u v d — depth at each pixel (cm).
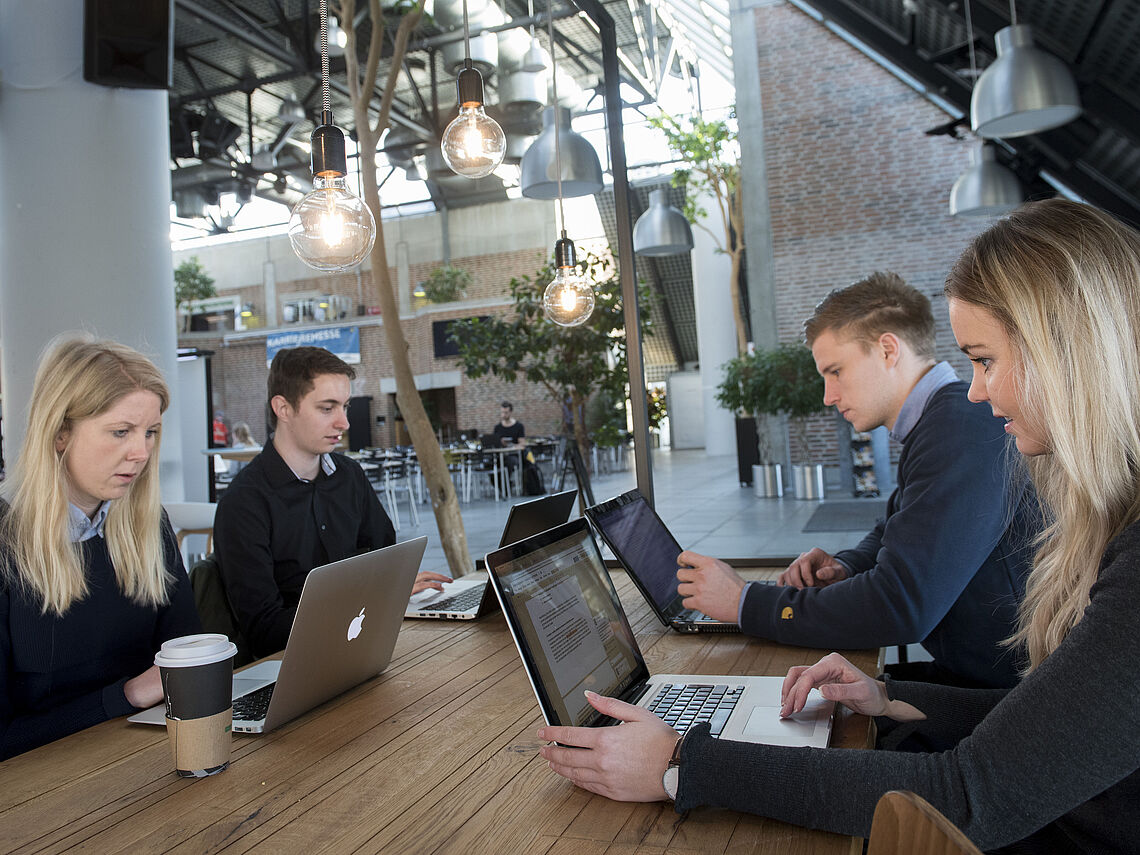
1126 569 77
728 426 1547
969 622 151
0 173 372
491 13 895
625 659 135
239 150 1516
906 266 772
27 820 98
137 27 364
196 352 714
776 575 227
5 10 368
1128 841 82
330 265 178
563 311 369
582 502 350
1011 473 143
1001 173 590
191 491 715
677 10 1023
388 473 1019
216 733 109
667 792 93
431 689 144
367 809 98
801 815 85
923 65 625
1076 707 75
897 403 168
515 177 1495
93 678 151
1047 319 82
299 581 216
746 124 812
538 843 88
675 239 819
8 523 141
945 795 80
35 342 368
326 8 174
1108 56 440
